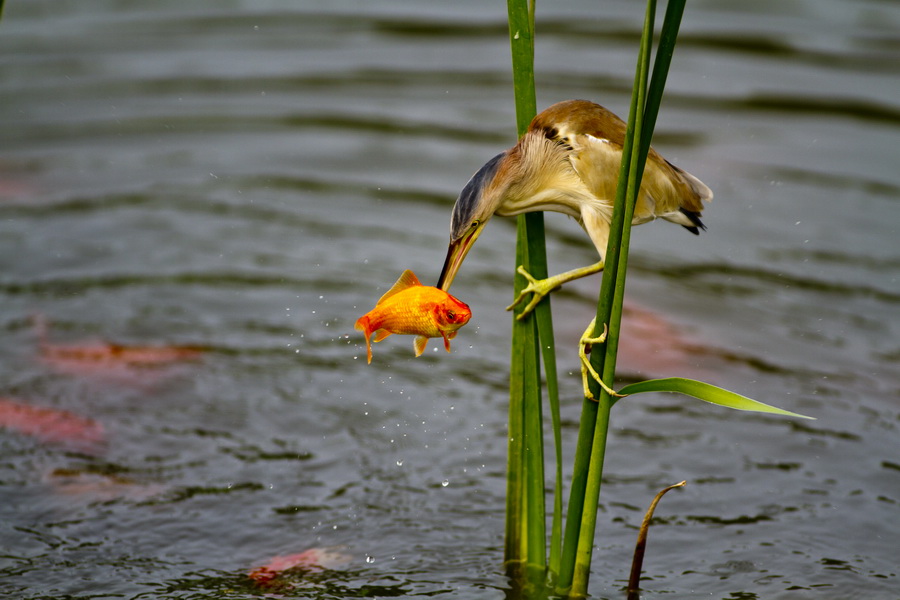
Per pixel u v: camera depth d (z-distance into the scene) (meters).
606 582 7.86
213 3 23.41
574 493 6.67
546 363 7.04
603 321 6.26
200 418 10.41
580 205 7.17
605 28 21.64
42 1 22.88
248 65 19.95
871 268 13.45
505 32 21.81
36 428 10.06
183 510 8.88
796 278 13.29
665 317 12.55
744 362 11.51
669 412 10.73
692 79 19.23
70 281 12.94
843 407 10.63
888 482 9.35
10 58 19.61
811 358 11.58
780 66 19.75
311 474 9.51
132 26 21.72
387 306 6.28
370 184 15.76
